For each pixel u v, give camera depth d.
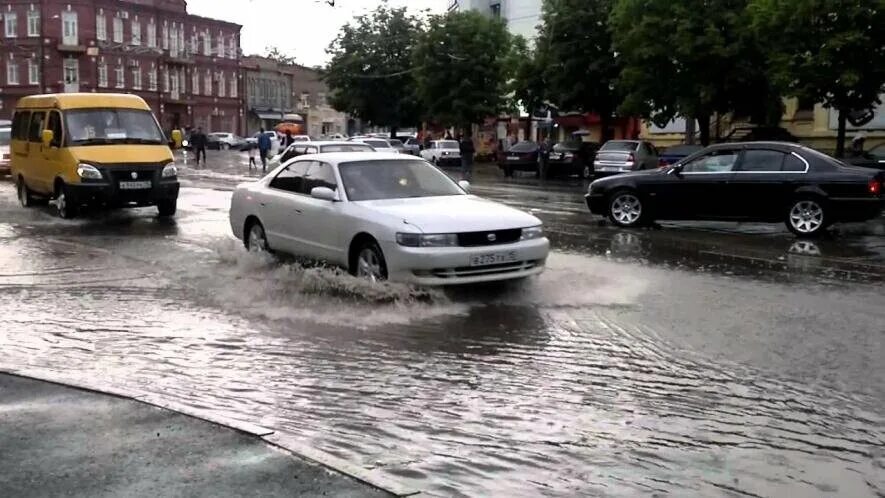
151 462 4.64
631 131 45.94
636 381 6.41
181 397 6.03
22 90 68.88
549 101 37.84
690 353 7.17
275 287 9.88
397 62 55.69
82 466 4.58
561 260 11.96
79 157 16.47
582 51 35.59
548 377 6.53
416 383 6.39
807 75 22.14
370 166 10.48
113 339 7.70
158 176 16.91
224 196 22.70
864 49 21.53
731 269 11.32
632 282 10.30
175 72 77.19
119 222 16.61
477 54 45.19
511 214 9.48
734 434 5.32
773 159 14.99
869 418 5.59
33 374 6.41
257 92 89.62
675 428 5.42
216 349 7.36
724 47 27.31
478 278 9.08
